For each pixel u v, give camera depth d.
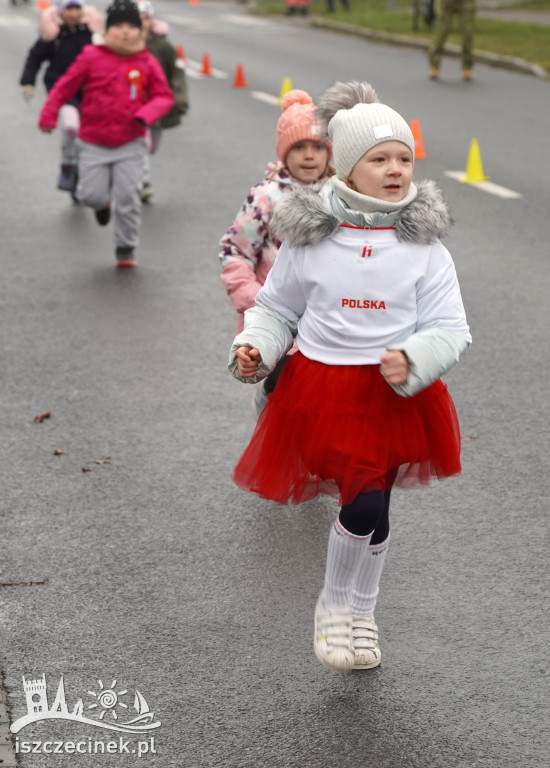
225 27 72.75
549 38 59.00
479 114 39.38
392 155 9.17
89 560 11.88
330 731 9.18
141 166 22.58
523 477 13.66
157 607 10.99
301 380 9.48
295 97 12.57
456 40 58.47
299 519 12.69
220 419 15.50
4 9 85.69
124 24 21.98
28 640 10.46
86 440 14.88
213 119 38.97
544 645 10.33
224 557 11.91
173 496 13.29
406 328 9.34
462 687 9.73
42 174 31.34
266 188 12.48
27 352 18.19
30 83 28.11
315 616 9.84
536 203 27.52
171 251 24.03
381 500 9.37
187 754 8.95
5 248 24.36
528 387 16.52
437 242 9.38
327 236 9.30
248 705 9.52
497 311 19.89
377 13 77.06
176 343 18.58
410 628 10.61
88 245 24.58
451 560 11.80
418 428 9.41
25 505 13.10
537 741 9.02
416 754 8.90
